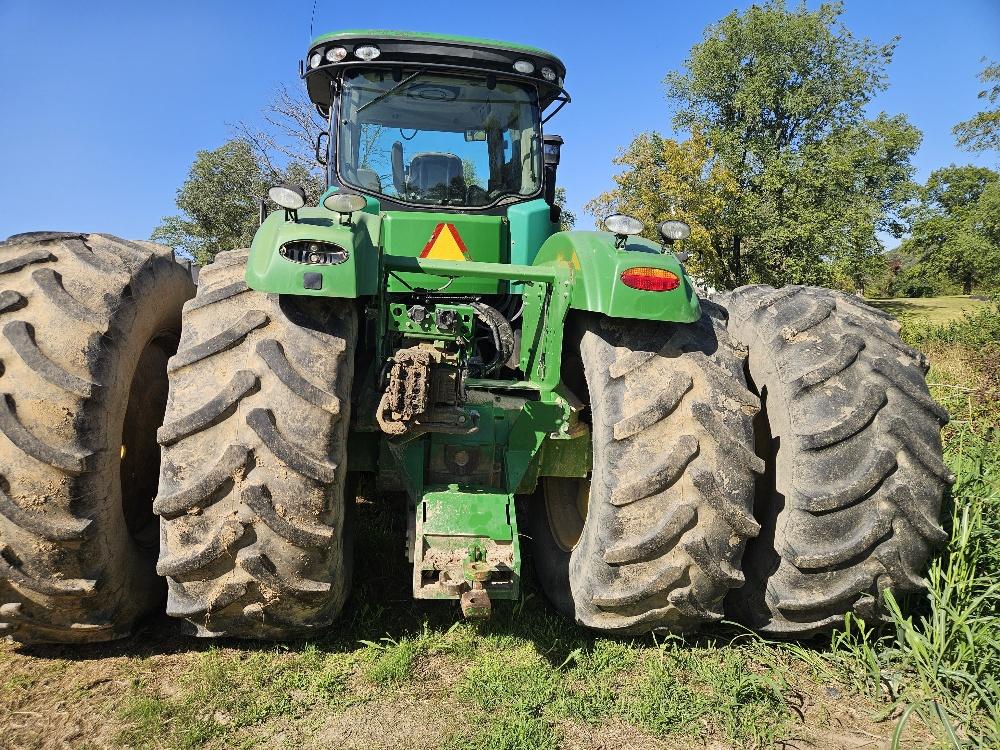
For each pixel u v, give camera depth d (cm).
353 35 389
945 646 259
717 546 242
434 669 263
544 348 316
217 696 239
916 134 3909
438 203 416
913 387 261
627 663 268
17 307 237
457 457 289
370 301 285
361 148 410
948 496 315
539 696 244
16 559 229
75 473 228
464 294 384
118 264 264
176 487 224
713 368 255
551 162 450
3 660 261
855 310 290
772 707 249
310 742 221
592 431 278
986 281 3425
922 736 237
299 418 227
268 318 237
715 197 2820
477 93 418
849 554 253
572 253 287
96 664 259
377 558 353
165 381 323
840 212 3059
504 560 250
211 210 2192
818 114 3575
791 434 264
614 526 243
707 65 3619
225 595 233
